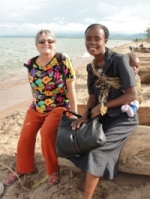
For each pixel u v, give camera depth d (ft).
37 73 6.48
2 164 7.09
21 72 30.94
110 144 5.44
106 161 5.36
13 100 16.84
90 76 6.02
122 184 6.29
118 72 5.44
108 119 5.78
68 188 6.34
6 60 46.57
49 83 6.43
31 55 60.44
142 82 16.92
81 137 5.23
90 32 5.49
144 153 5.77
